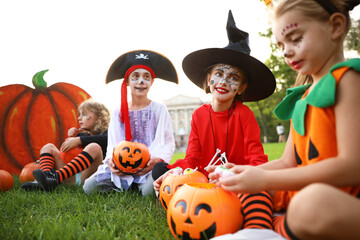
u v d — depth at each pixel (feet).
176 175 7.70
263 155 8.06
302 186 4.09
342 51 4.63
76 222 6.57
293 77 61.93
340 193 3.27
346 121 3.90
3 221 6.73
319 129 4.34
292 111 5.62
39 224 6.23
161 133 11.58
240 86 8.68
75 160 11.59
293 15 4.42
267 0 5.01
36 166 14.69
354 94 3.93
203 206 5.08
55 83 18.83
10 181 11.69
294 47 4.50
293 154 5.59
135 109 11.91
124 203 8.66
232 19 8.79
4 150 17.56
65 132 18.24
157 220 6.93
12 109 17.89
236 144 8.61
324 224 3.21
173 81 12.53
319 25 4.36
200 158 9.08
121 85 11.69
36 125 18.04
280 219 4.84
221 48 8.13
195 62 9.00
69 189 11.11
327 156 4.29
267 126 133.49
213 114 8.89
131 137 11.35
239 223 5.15
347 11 4.61
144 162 10.48
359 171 3.77
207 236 5.00
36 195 9.65
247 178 4.37
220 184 5.17
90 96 18.83
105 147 13.03
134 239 5.56
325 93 4.17
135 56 11.88
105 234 5.70
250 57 8.01
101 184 10.21
